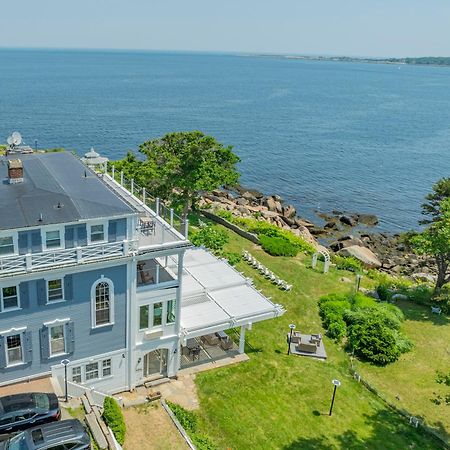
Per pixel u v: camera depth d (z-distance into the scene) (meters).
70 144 125.81
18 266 27.11
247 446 30.03
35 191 30.69
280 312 39.19
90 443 24.30
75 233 28.55
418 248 49.97
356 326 42.69
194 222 64.75
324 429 32.09
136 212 29.86
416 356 41.56
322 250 67.44
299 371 37.69
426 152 145.00
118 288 30.77
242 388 35.12
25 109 173.62
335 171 118.62
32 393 27.20
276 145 143.38
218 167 60.22
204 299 39.62
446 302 50.94
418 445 31.72
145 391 34.09
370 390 36.69
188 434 29.48
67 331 29.84
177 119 174.50
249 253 57.97
